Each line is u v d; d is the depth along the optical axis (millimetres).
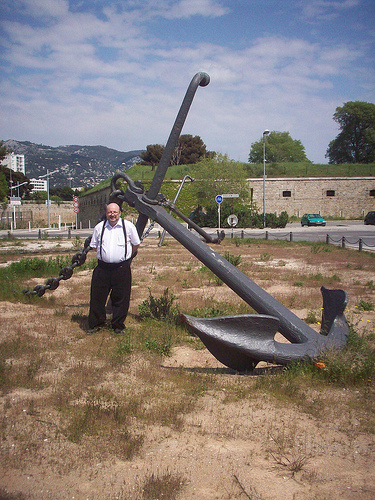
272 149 91312
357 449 3143
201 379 4430
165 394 4055
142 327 6387
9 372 4457
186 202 48938
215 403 3908
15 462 2926
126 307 6133
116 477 2791
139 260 16000
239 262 13891
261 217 42656
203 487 2695
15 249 20812
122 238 5953
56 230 46781
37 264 12039
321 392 4121
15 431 3338
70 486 2699
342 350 4605
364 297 9125
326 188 54969
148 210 6078
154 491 2621
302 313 7668
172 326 6398
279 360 4465
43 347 5375
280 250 20203
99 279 5996
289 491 2660
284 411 3754
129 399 3926
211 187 44562
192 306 7938
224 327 4367
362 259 16297
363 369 4371
